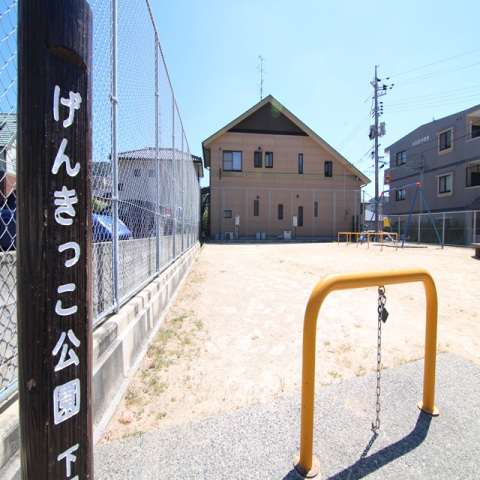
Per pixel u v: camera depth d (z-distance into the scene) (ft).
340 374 8.01
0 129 4.25
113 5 7.45
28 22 2.52
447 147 66.74
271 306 14.14
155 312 11.23
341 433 5.61
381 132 63.57
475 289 18.24
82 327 2.87
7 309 4.67
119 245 8.66
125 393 7.05
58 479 2.74
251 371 8.27
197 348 9.63
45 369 2.62
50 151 2.59
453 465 4.90
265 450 5.17
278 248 46.19
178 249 20.40
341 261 30.01
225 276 21.36
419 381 7.47
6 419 4.08
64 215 2.70
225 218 65.77
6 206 4.50
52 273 2.63
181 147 21.38
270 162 67.31
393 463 4.91
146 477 4.60
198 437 5.49
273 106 67.05
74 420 2.84
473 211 50.62
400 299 15.80
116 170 7.78
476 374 7.80
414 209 76.48
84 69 2.84
